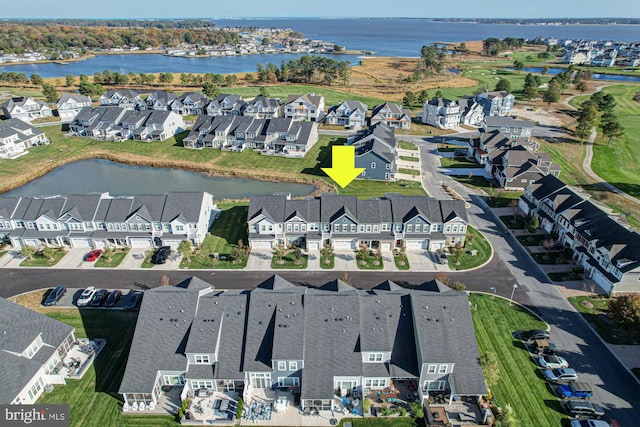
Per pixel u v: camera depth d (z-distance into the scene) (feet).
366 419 135.23
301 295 152.66
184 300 152.56
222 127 396.98
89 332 170.09
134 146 402.31
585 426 130.00
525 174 300.20
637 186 313.73
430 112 474.08
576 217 226.38
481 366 141.49
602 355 160.45
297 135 383.45
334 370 139.64
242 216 262.88
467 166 350.02
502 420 132.57
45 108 497.46
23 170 345.31
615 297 191.42
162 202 232.53
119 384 146.82
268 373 141.38
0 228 230.68
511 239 239.91
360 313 149.79
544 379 149.69
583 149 392.27
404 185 309.63
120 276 206.59
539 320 177.78
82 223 226.79
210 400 141.18
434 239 224.94
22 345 145.59
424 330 142.41
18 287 197.77
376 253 225.76
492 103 489.67
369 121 477.36
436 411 134.21
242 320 150.20
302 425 133.39
